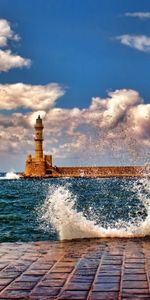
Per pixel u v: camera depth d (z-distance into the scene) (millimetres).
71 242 10344
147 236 11438
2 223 18906
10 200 38406
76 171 114938
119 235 11578
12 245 9844
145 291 5555
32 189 63531
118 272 6680
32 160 114375
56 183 89000
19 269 7039
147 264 7281
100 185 72062
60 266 7246
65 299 5289
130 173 108188
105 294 5449
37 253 8648
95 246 9578
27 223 18453
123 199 33875
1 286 5953
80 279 6258
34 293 5578
